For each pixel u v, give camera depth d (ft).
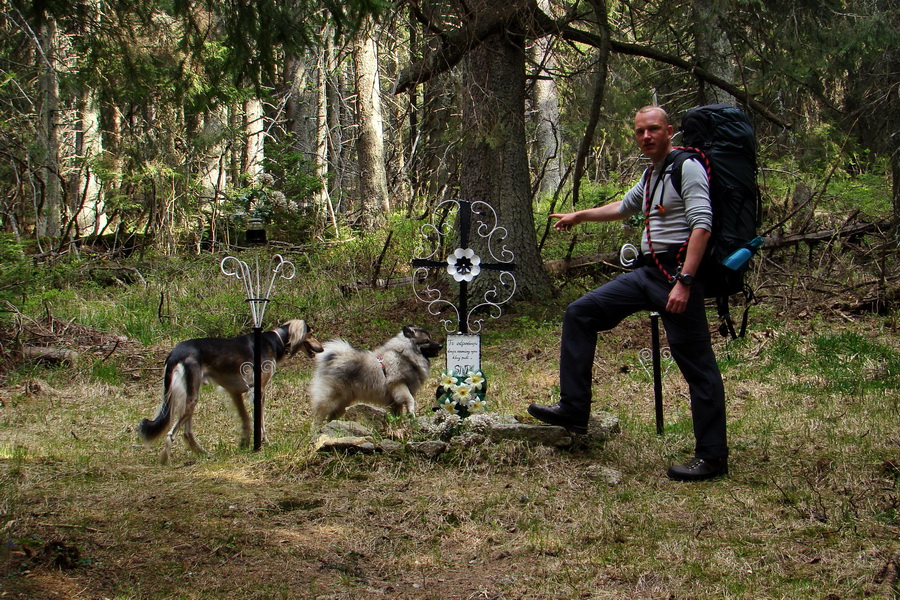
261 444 20.81
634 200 18.15
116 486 16.97
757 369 27.37
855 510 14.32
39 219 60.85
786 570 12.28
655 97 27.63
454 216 47.85
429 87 56.95
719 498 15.49
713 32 37.70
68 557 12.64
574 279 42.60
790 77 40.09
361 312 41.01
